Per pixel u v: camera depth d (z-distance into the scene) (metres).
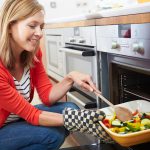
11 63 1.14
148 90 1.33
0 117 1.13
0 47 1.10
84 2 3.29
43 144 1.13
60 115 1.11
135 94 1.30
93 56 1.50
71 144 1.86
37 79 1.40
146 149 1.14
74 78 1.29
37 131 1.12
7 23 1.05
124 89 1.34
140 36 1.01
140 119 1.07
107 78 1.42
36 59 1.34
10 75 1.12
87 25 1.52
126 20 1.09
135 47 1.04
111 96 1.35
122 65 1.22
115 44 1.19
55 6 3.33
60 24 2.17
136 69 1.12
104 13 1.26
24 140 1.11
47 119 1.10
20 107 1.08
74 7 3.35
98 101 1.48
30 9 1.04
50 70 2.82
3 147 1.10
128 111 1.11
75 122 1.07
